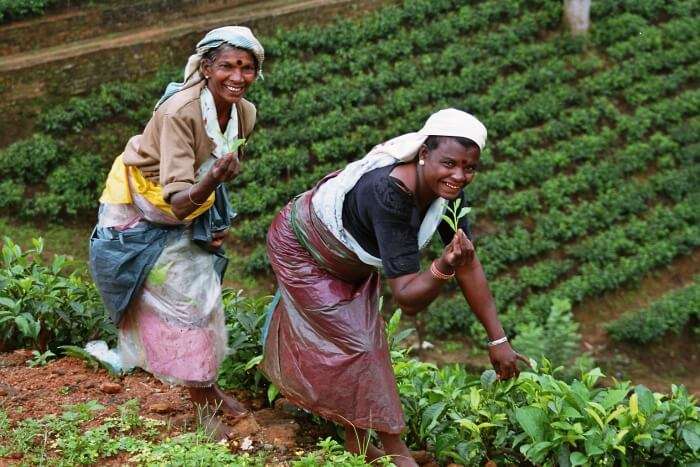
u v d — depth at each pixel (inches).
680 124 612.4
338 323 151.6
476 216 534.0
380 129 553.0
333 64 567.5
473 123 138.3
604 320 513.7
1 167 486.3
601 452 149.7
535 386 167.0
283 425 173.9
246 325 190.5
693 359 507.5
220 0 578.9
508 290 504.1
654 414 159.3
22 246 469.7
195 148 157.3
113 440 157.4
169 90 158.9
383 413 149.4
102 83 524.1
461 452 162.6
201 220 165.6
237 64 153.1
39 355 199.5
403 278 142.3
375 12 595.2
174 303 164.6
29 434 157.2
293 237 157.5
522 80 590.2
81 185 495.2
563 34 624.4
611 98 610.9
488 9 617.3
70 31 540.7
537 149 570.6
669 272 547.8
